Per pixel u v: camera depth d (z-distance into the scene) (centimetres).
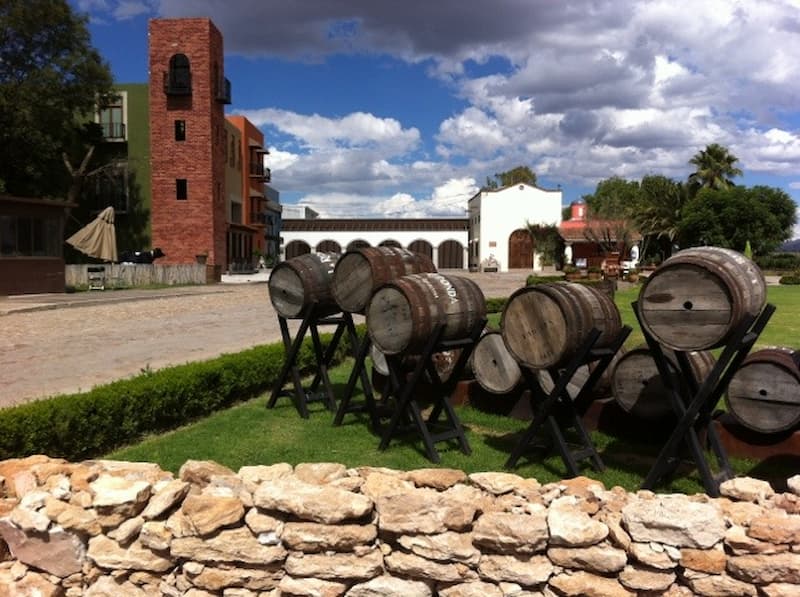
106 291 2680
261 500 358
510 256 5534
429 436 561
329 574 347
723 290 425
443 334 556
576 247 4994
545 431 609
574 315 498
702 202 4684
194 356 1073
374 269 632
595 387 641
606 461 559
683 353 477
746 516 339
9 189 3148
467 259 6206
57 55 3139
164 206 3506
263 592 355
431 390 750
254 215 4822
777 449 532
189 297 2450
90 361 1023
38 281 2377
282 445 605
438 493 366
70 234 3572
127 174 3625
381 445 584
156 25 3438
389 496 355
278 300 745
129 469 420
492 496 379
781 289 3014
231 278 3669
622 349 655
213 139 3556
